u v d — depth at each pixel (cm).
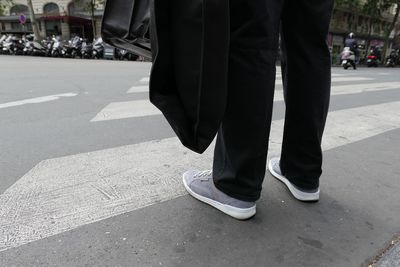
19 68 938
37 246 143
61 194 189
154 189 198
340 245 152
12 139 287
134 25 138
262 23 136
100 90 573
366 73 1303
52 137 295
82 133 310
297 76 170
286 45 170
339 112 456
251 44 139
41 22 3067
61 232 153
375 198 199
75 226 158
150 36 125
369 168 247
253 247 148
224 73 125
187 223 164
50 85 613
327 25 163
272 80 148
